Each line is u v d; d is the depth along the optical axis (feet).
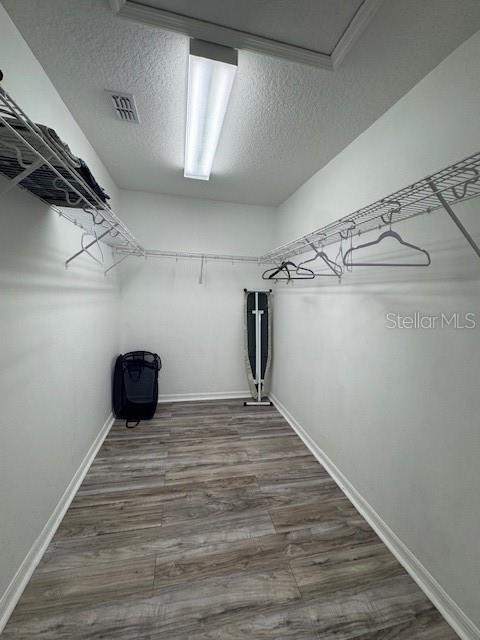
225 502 5.40
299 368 8.41
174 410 9.68
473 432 3.31
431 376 3.89
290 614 3.50
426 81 4.08
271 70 4.11
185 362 10.52
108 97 4.88
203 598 3.65
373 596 3.75
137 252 8.86
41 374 4.26
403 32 3.44
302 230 8.46
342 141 5.96
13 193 3.56
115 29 3.58
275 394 10.61
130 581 3.84
